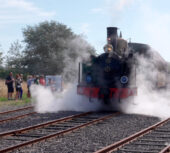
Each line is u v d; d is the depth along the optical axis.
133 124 12.10
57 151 8.10
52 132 10.55
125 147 8.45
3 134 9.67
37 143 8.92
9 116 14.46
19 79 23.11
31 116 14.37
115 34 16.97
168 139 9.40
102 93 15.85
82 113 14.44
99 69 16.72
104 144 8.88
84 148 8.39
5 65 58.00
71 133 10.43
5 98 23.41
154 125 11.12
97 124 12.16
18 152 7.95
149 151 7.93
